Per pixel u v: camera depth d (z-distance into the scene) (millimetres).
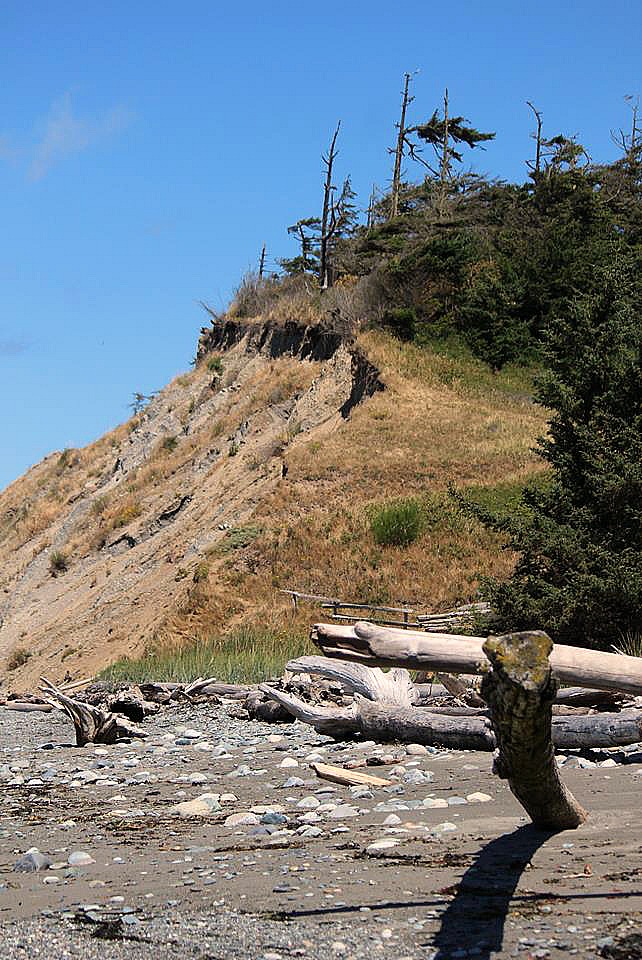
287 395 54719
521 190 73562
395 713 11734
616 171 76438
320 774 9461
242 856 6574
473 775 9156
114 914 5285
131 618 42000
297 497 42500
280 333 59500
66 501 61562
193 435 57750
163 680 23938
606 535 23391
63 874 6457
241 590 38562
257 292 65625
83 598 47594
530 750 5430
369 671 12602
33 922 5207
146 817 8617
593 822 6414
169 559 45000
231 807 8789
